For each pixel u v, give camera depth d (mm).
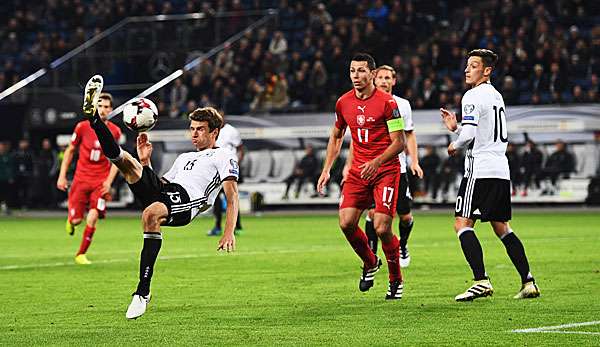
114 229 65438
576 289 29672
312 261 40438
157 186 24578
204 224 71625
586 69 92250
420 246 47219
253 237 55938
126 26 102812
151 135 91250
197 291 30359
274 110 92250
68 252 47125
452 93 88625
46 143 93250
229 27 102500
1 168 92625
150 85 100125
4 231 64438
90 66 101000
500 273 34438
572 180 85812
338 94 93688
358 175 27906
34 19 113812
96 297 29312
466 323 23312
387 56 95250
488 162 27141
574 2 99312
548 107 85562
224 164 25125
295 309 26078
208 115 25594
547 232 56812
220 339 21375
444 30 100000
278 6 107188
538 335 21469
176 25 102500
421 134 87500
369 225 36688
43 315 25484
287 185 89875
